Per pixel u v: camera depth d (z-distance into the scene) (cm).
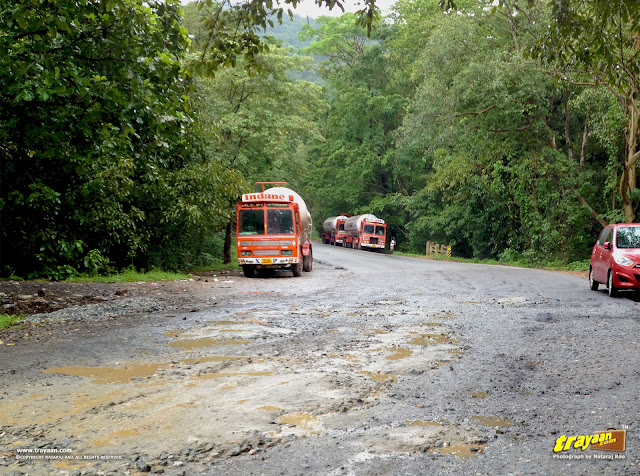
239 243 2130
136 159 1642
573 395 532
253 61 974
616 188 3014
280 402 511
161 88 1186
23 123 1288
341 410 487
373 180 6331
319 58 6253
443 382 578
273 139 3148
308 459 386
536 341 790
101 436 432
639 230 1427
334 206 6931
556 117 3531
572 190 3272
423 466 374
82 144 1468
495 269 2517
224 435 431
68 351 734
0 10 1003
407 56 5191
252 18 906
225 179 2245
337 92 5944
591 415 474
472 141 3588
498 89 3061
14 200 1658
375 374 610
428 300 1270
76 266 1866
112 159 1758
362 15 836
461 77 3095
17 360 687
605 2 942
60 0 928
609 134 2905
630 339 801
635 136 2731
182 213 2097
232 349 740
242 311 1095
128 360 681
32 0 949
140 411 489
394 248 6125
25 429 449
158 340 803
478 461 382
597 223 3400
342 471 367
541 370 628
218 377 599
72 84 1159
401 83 5425
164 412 486
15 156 1647
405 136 3553
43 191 1620
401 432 436
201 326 920
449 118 3209
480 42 3309
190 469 372
